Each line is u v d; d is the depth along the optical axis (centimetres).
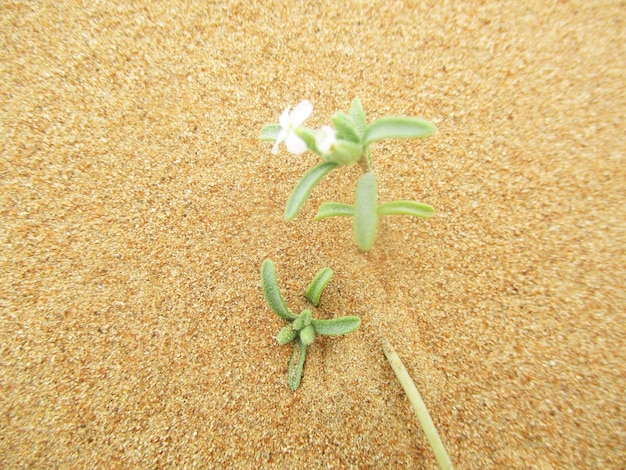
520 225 14
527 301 14
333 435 13
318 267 14
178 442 13
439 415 13
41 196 14
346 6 16
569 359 13
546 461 12
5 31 15
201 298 14
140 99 15
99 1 16
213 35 15
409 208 12
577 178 14
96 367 13
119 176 14
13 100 15
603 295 13
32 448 13
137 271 14
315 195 14
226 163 15
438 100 15
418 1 16
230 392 13
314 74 15
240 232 14
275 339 13
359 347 13
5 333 13
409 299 14
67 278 14
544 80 15
